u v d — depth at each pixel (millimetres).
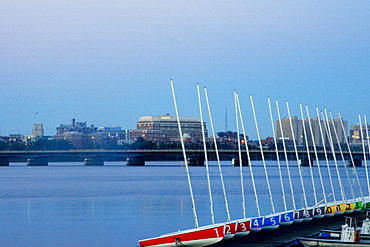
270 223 115875
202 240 102000
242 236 109312
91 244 132375
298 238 103938
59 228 155375
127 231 148750
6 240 138375
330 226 130625
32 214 187500
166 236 101625
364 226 113375
